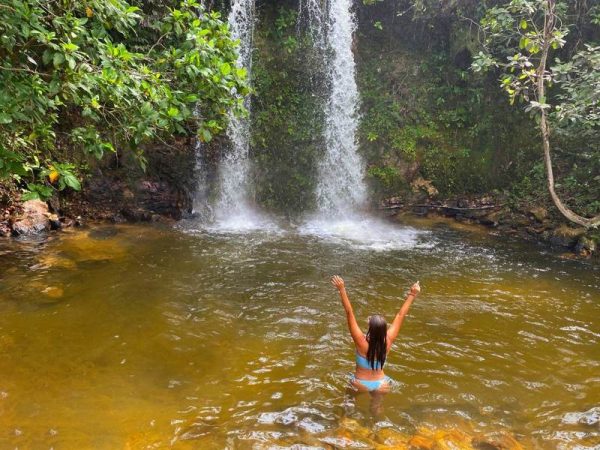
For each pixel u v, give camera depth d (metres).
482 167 12.84
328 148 13.06
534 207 11.59
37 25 4.34
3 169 4.25
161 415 4.55
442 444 4.19
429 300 7.57
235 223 11.73
